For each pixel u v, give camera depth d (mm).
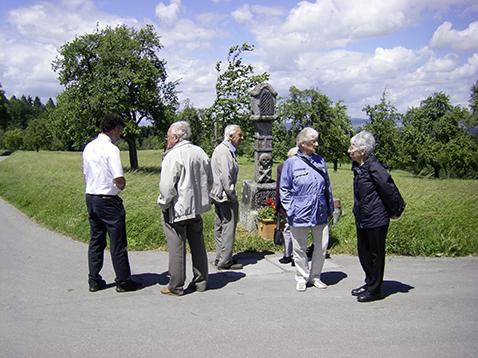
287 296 5160
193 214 5078
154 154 60281
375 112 47906
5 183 17938
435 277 5855
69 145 76312
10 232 9203
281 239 7137
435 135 46062
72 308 4824
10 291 5395
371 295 4934
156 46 41094
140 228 8047
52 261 6805
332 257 6980
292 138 45562
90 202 5250
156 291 5395
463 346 3812
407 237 7301
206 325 4328
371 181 4863
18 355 3736
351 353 3701
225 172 6055
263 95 8672
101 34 39219
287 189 5258
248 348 3820
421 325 4270
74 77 39438
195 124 36406
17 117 113812
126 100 37938
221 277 5961
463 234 7418
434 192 10023
